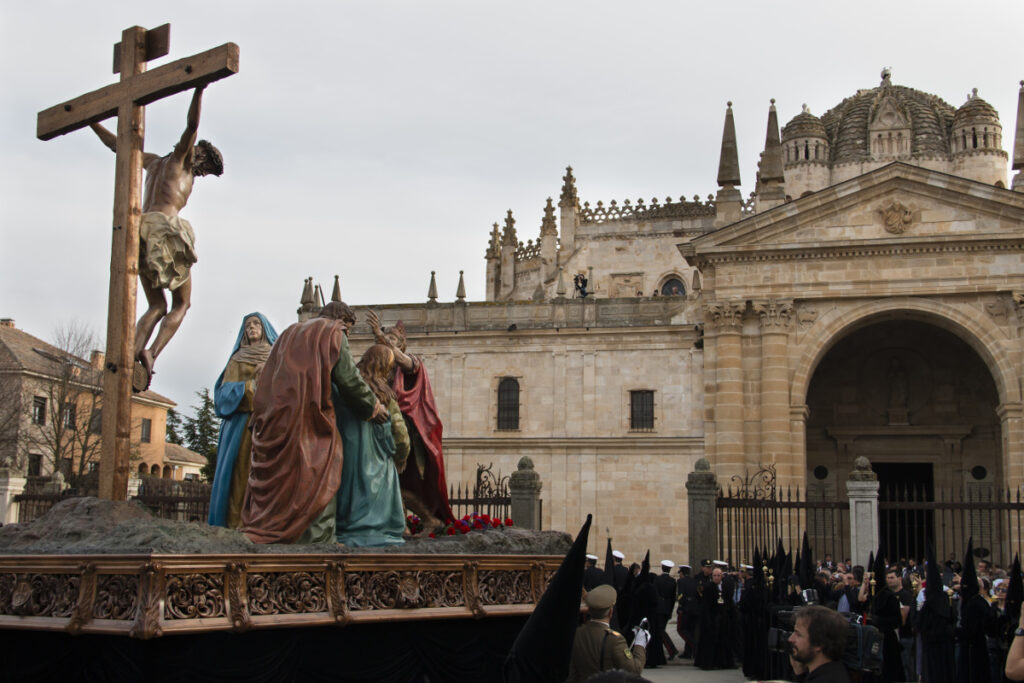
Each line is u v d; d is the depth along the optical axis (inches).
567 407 2162.9
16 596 299.0
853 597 874.8
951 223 1918.1
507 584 390.6
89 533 323.3
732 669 971.9
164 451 3380.9
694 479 1296.8
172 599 281.4
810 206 1966.0
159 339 407.5
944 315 1911.9
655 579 1127.0
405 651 362.6
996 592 845.2
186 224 406.9
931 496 2190.0
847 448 2208.4
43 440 2679.6
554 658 298.8
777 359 1957.4
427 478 485.7
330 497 367.9
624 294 2849.4
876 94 3171.8
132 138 379.6
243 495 427.2
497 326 2225.6
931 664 729.6
